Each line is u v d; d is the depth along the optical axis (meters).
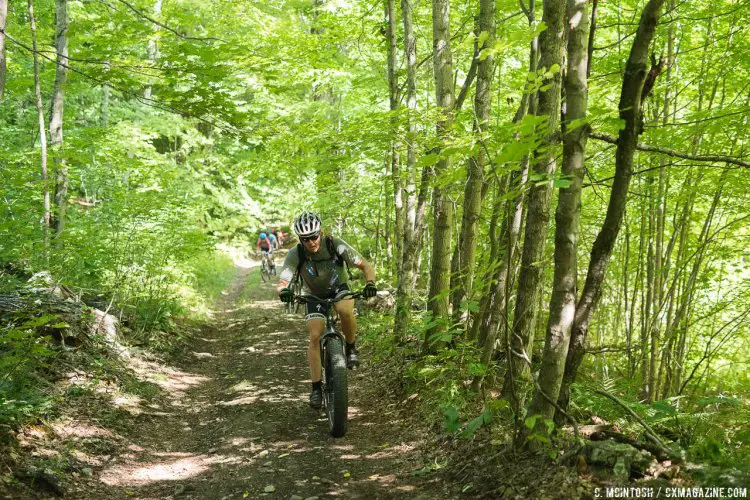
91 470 3.90
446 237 6.02
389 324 8.55
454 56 7.23
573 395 4.00
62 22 8.53
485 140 3.63
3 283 6.11
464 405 4.46
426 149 5.70
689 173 6.51
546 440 3.03
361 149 5.99
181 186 10.75
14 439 3.84
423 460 3.98
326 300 4.96
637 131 3.03
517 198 3.96
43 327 5.72
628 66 2.95
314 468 4.07
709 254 7.54
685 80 7.25
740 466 2.79
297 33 9.02
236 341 9.80
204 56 5.22
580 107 3.01
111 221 8.02
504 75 8.30
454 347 5.57
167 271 9.59
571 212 3.07
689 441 3.55
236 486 3.81
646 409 3.76
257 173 7.99
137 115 15.69
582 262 9.08
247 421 5.20
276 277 20.11
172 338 8.57
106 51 5.31
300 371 7.27
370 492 3.60
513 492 3.01
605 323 9.65
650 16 2.83
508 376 4.05
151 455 4.48
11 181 6.89
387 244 11.86
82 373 5.65
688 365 8.40
